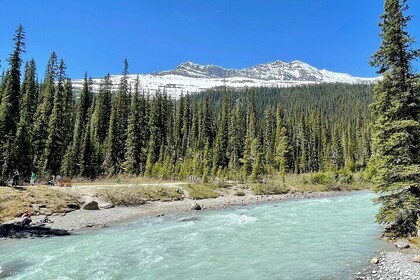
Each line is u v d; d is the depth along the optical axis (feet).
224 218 102.73
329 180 220.43
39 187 110.42
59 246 66.18
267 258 57.72
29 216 85.92
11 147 153.69
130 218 103.81
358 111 458.91
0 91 187.01
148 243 69.05
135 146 232.73
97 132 260.62
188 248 65.00
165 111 324.39
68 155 200.54
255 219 100.32
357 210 118.21
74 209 104.94
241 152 326.85
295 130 377.09
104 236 76.23
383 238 67.82
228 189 180.96
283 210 121.70
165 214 113.09
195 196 152.87
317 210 119.96
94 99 332.19
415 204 59.16
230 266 53.36
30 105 201.16
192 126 347.97
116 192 124.47
